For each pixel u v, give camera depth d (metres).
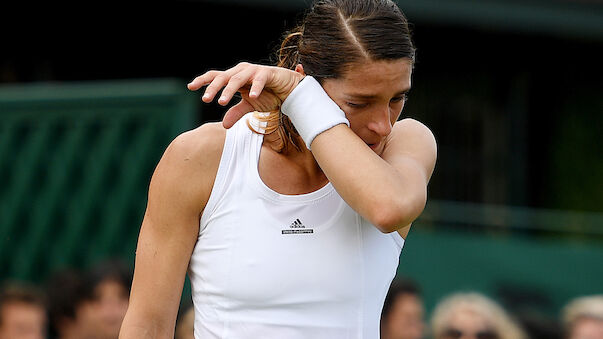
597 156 33.88
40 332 17.03
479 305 18.58
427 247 22.61
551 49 32.69
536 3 30.22
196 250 9.39
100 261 19.33
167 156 9.27
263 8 28.39
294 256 9.04
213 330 9.30
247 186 9.09
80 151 20.45
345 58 8.71
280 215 9.05
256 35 29.78
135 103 20.38
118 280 17.53
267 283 9.04
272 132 9.20
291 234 9.04
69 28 28.81
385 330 18.64
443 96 32.72
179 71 30.16
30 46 28.58
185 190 9.16
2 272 20.31
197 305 9.54
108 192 20.36
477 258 22.73
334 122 8.73
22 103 20.58
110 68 29.48
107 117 20.45
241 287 9.09
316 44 8.95
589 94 33.81
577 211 33.66
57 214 20.41
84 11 28.69
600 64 33.41
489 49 32.38
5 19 28.16
